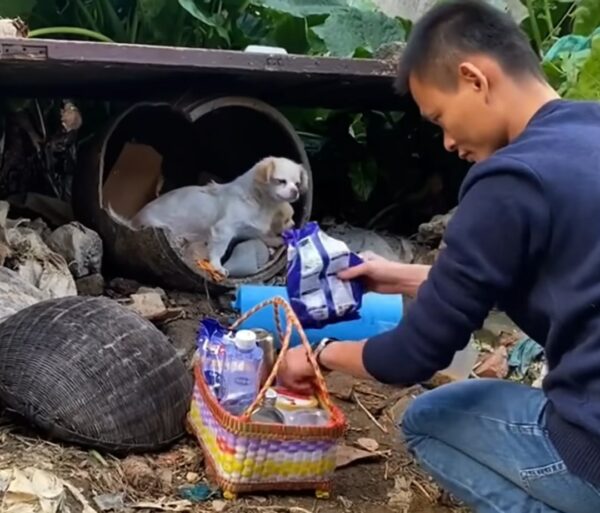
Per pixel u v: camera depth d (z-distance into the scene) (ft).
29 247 9.41
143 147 11.69
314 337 7.66
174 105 10.35
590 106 4.69
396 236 12.82
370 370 5.04
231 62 9.32
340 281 6.18
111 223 10.13
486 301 4.56
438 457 5.38
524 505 5.06
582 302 4.34
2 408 7.07
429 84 4.89
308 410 6.27
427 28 4.87
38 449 6.57
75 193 10.75
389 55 10.29
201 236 10.42
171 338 8.95
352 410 7.95
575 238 4.36
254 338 6.36
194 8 11.91
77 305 7.11
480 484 5.20
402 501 6.48
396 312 7.94
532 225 4.40
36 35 12.09
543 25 13.83
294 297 6.19
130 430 6.68
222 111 12.30
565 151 4.45
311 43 13.33
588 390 4.42
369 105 12.98
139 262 10.07
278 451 6.11
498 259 4.47
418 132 13.55
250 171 10.50
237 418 5.97
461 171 13.39
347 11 12.78
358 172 13.46
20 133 12.43
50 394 6.62
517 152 4.51
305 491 6.36
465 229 4.52
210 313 9.75
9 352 6.85
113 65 8.98
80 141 13.19
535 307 4.57
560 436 4.58
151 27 12.76
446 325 4.62
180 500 6.19
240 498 6.19
